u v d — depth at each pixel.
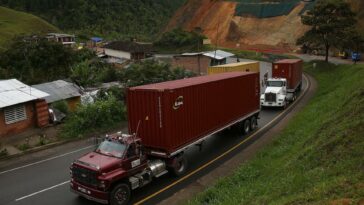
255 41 84.25
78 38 117.75
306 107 29.08
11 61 44.59
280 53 74.62
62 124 26.38
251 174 14.70
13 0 152.12
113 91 30.89
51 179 16.42
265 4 89.06
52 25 134.88
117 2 151.00
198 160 18.42
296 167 12.63
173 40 88.12
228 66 34.19
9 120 24.03
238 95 21.84
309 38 55.44
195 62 54.75
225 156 18.92
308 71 55.09
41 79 42.34
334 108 21.12
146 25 145.38
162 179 15.98
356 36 52.16
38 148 21.45
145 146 16.03
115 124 26.69
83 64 38.25
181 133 16.31
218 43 90.62
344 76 38.53
